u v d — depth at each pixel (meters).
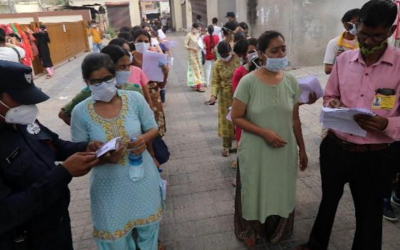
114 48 2.61
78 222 3.31
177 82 9.73
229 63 4.22
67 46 16.53
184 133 5.62
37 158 1.54
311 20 9.24
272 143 2.34
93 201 2.06
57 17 19.00
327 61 3.92
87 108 1.97
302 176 3.89
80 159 1.49
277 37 2.22
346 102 2.11
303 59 9.59
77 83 10.50
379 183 2.14
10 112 1.39
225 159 4.53
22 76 1.39
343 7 9.21
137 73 3.32
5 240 1.45
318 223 2.49
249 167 2.47
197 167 4.34
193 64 8.21
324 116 2.05
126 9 33.69
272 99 2.34
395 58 1.93
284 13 9.54
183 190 3.78
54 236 1.62
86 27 20.27
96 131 1.95
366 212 2.21
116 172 1.99
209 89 8.60
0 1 26.25
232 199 3.54
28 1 26.98
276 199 2.52
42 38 11.30
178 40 24.28
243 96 2.39
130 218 2.10
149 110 2.15
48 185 1.40
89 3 32.06
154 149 3.22
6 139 1.42
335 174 2.28
